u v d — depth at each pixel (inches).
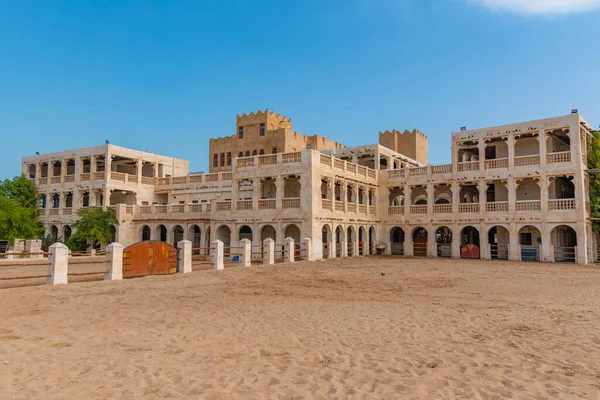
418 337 431.5
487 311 567.8
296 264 1268.5
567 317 525.7
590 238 1475.1
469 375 322.0
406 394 284.5
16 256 1459.2
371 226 1828.2
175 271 1006.4
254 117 2657.5
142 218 1923.0
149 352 375.2
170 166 2335.1
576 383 304.2
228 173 1930.4
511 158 1537.9
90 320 509.0
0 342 405.7
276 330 460.1
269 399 273.4
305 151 1497.3
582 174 1411.2
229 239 1761.8
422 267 1227.2
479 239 1766.7
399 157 2122.3
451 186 1684.3
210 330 459.5
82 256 1572.3
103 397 274.8
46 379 305.6
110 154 2011.6
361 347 395.5
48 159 2249.0
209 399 273.7
